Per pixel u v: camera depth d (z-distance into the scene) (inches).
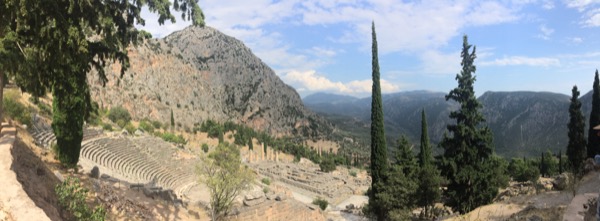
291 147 7283.5
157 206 1095.0
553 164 3538.4
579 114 1920.5
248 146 6560.0
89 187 912.3
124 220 869.2
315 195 3341.5
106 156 1727.4
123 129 2871.6
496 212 1133.1
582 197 816.9
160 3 580.4
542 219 793.6
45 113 1839.3
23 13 454.6
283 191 2792.8
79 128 978.7
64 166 962.1
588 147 1734.7
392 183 1517.0
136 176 1670.8
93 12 553.3
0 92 576.1
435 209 1795.0
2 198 446.0
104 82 677.3
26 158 725.3
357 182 4136.3
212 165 1193.4
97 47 642.8
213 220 1149.7
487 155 1473.9
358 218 2402.8
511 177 3484.3
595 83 1736.0
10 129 740.7
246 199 1466.5
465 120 1483.8
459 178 1434.5
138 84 7357.3
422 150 1914.4
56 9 496.1
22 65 490.6
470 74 1480.1
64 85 624.7
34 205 449.1
